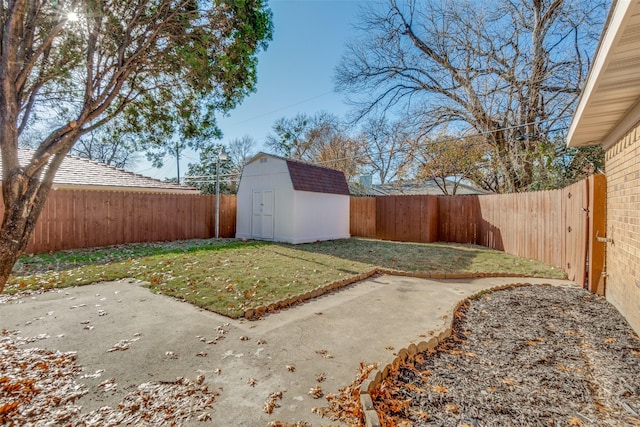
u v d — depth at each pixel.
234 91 3.71
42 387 2.29
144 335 3.23
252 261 6.93
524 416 2.03
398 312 3.98
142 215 10.15
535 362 2.75
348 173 23.58
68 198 8.45
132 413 2.05
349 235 13.26
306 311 4.02
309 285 5.00
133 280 5.29
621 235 3.98
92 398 2.19
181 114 3.92
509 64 12.58
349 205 13.36
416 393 2.27
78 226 8.64
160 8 2.83
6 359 2.66
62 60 2.80
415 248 9.47
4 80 2.10
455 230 11.52
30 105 2.58
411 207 11.80
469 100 13.59
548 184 9.91
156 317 3.72
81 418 1.99
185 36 3.00
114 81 2.77
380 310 4.05
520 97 12.06
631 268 3.57
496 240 9.46
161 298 4.40
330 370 2.58
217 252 8.17
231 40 3.27
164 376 2.48
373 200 13.16
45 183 2.37
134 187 10.71
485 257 7.89
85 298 4.37
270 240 11.09
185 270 5.94
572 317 3.86
